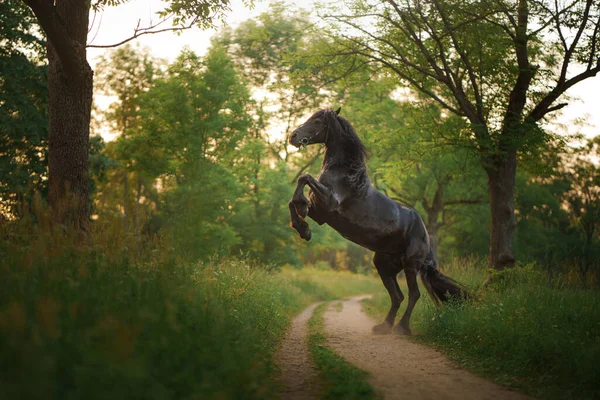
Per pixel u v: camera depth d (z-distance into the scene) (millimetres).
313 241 33656
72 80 8742
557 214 39875
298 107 35281
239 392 4238
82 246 6539
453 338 9211
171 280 6387
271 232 30188
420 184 32594
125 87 38969
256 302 9992
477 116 15445
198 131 24531
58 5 8914
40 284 4832
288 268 34188
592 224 39000
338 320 13820
